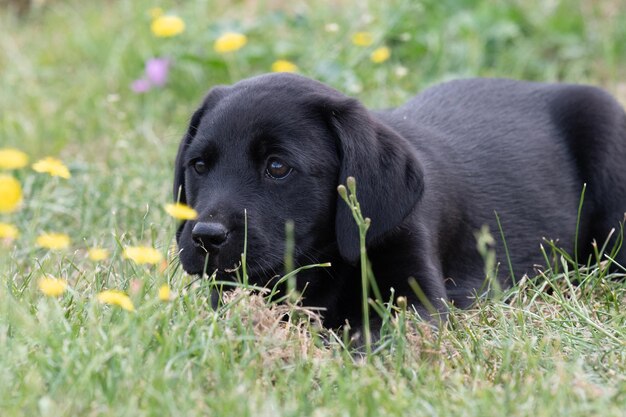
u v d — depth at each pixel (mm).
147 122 13297
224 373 6262
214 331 6684
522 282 7996
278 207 7453
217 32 15062
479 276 8781
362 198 7457
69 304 7344
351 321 8031
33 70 15617
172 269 8102
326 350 7074
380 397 6008
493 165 9117
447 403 6086
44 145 13086
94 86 14641
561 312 7945
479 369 6613
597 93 9758
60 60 16234
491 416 5863
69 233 10281
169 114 14078
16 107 14258
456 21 15391
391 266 7902
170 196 10547
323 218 7609
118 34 16578
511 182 9125
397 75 13141
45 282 6969
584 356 6969
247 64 14664
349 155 7496
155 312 6875
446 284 8570
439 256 8406
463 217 8688
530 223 9117
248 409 5781
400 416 5879
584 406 5949
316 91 7789
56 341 6395
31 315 6980
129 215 10266
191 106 13906
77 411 5805
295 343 6832
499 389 6363
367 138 7539
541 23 15680
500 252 8906
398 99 13000
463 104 9656
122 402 5906
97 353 6277
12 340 6516
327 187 7582
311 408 6059
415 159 7703
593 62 15031
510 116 9609
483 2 15781
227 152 7543
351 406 5906
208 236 7141
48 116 13773
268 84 7797
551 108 9805
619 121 9641
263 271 7414
